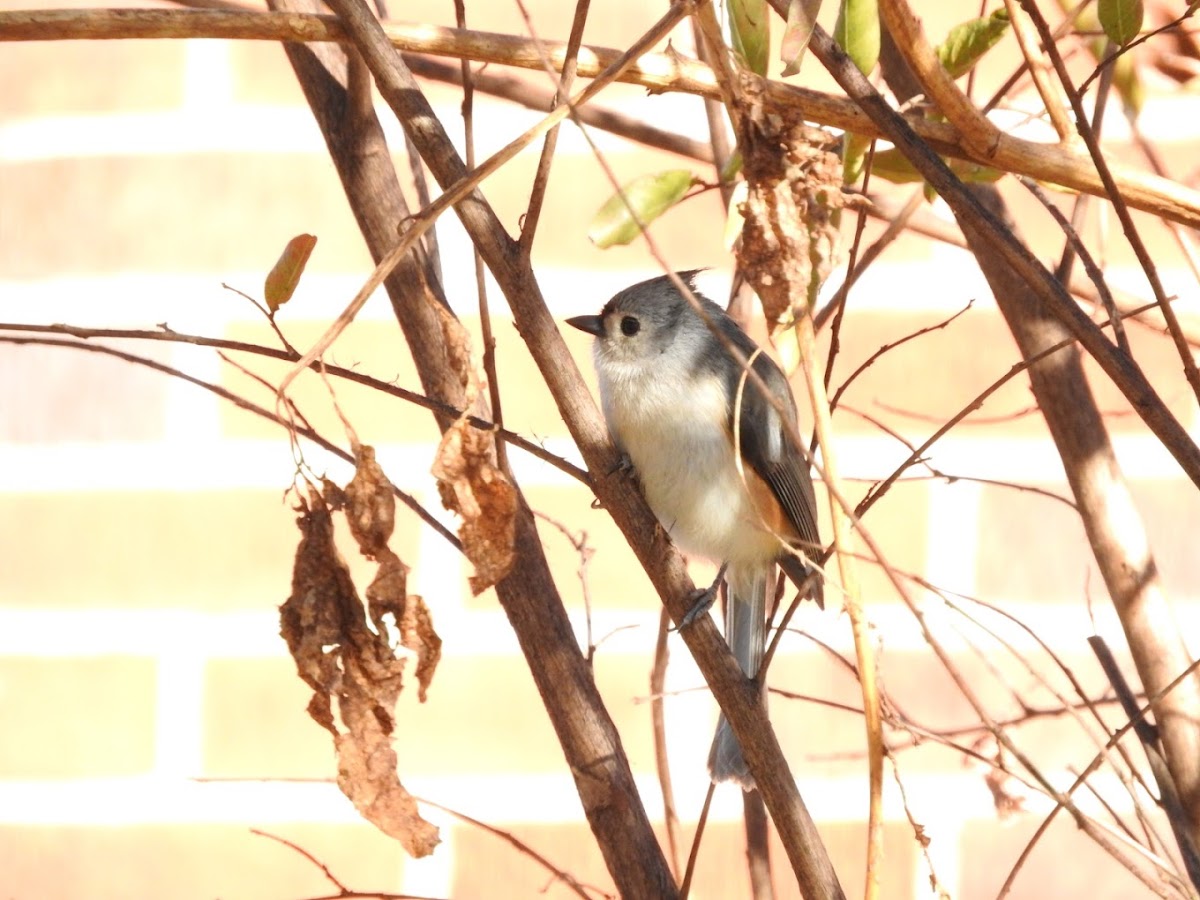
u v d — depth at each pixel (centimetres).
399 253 280
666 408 586
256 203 661
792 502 598
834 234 296
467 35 331
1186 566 630
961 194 312
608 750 400
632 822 395
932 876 306
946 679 616
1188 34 473
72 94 674
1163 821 600
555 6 668
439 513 629
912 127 341
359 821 614
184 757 621
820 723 616
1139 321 516
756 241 290
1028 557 628
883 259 649
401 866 611
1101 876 600
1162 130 653
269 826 614
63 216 665
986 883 603
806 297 297
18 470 639
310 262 653
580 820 612
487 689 620
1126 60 470
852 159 405
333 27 320
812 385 290
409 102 323
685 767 617
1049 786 289
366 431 638
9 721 624
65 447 641
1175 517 632
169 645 628
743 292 598
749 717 344
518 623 404
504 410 641
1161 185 339
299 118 666
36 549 634
